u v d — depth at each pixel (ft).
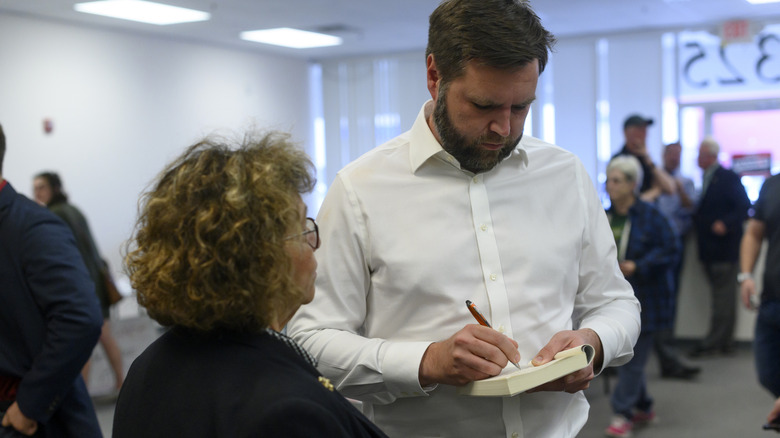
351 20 24.48
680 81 27.43
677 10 23.80
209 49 27.96
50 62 22.35
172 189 3.03
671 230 13.58
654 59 27.30
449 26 4.25
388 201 4.64
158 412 2.98
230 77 28.94
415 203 4.63
